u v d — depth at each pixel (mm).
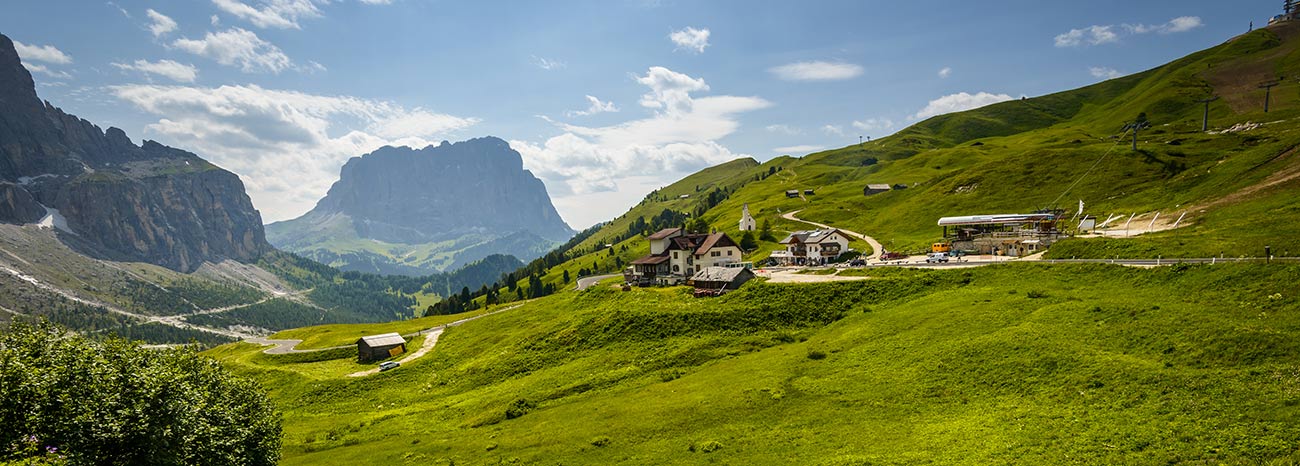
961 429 45656
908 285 97688
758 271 133375
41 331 40781
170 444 39625
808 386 61969
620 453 52656
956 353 61156
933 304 83938
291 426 88125
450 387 98438
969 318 71875
